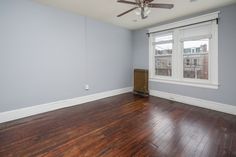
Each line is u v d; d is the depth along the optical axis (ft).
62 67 11.54
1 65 8.68
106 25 14.61
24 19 9.39
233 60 10.14
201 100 11.96
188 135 7.38
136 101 13.62
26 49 9.59
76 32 12.21
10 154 5.85
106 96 15.20
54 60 11.02
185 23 12.46
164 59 14.80
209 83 11.41
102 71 14.65
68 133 7.59
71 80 12.19
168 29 13.87
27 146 6.40
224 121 9.07
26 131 7.77
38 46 10.12
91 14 12.11
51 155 5.80
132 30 17.53
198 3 9.76
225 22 10.33
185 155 5.81
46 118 9.57
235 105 10.19
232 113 10.31
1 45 8.61
